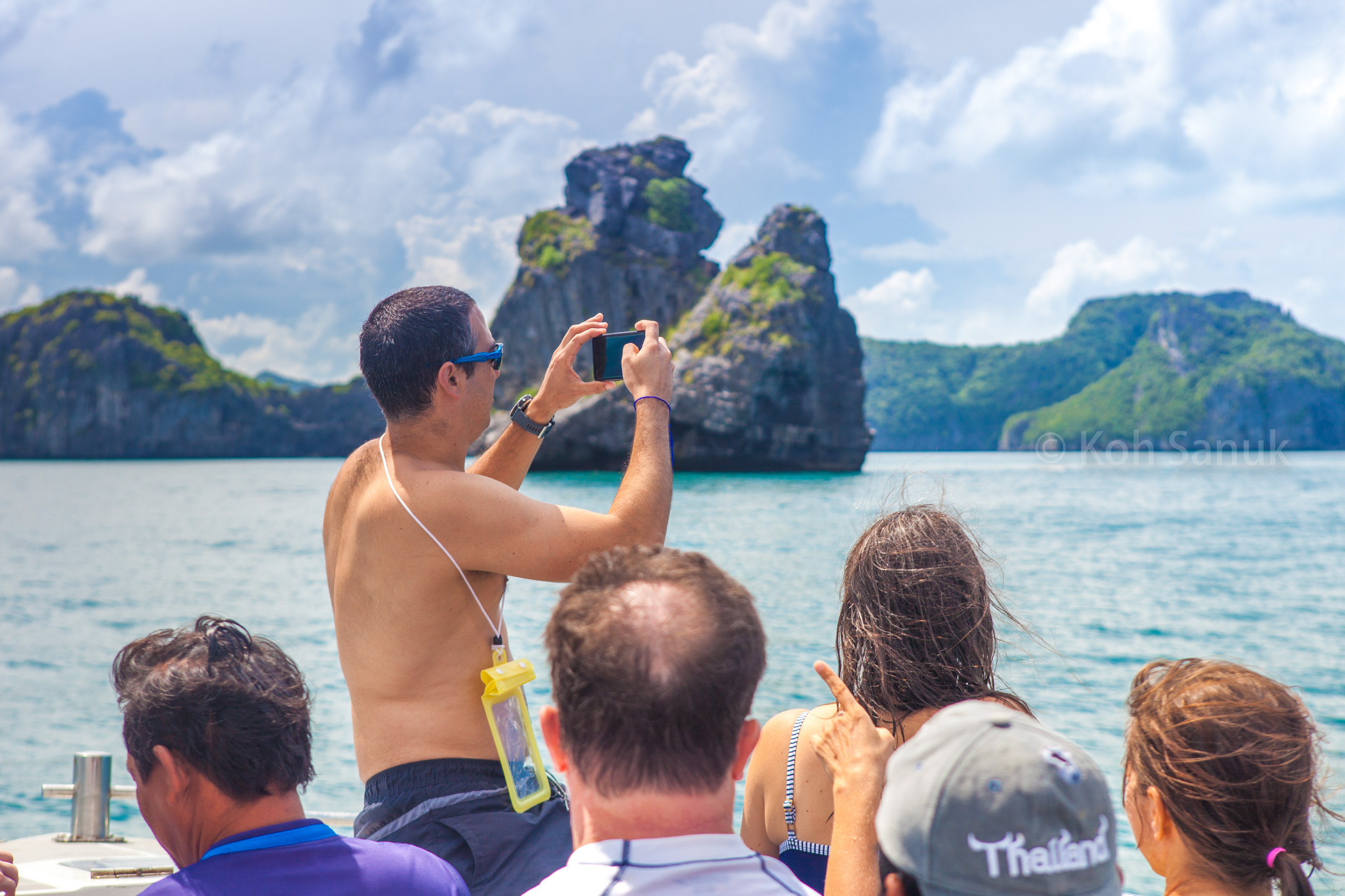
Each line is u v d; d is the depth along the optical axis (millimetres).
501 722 2236
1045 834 1141
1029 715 2139
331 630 17109
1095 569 23938
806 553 27656
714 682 1287
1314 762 1655
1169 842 1701
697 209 102000
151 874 3805
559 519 2199
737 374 81875
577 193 102062
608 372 2555
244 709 1680
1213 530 35062
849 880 1576
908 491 3135
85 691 13117
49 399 198000
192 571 28125
